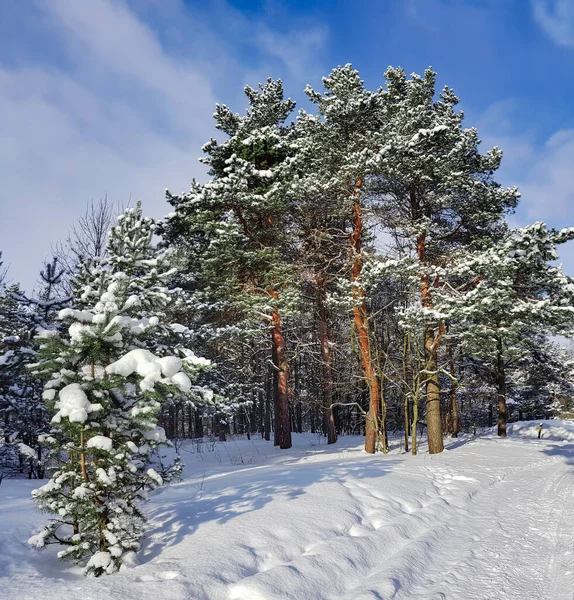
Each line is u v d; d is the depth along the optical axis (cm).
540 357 3139
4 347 1159
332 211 1889
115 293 627
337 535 650
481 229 1905
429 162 1681
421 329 1723
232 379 2566
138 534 544
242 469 1402
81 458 525
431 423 1731
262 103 2370
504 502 966
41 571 494
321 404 2597
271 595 453
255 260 1928
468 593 517
